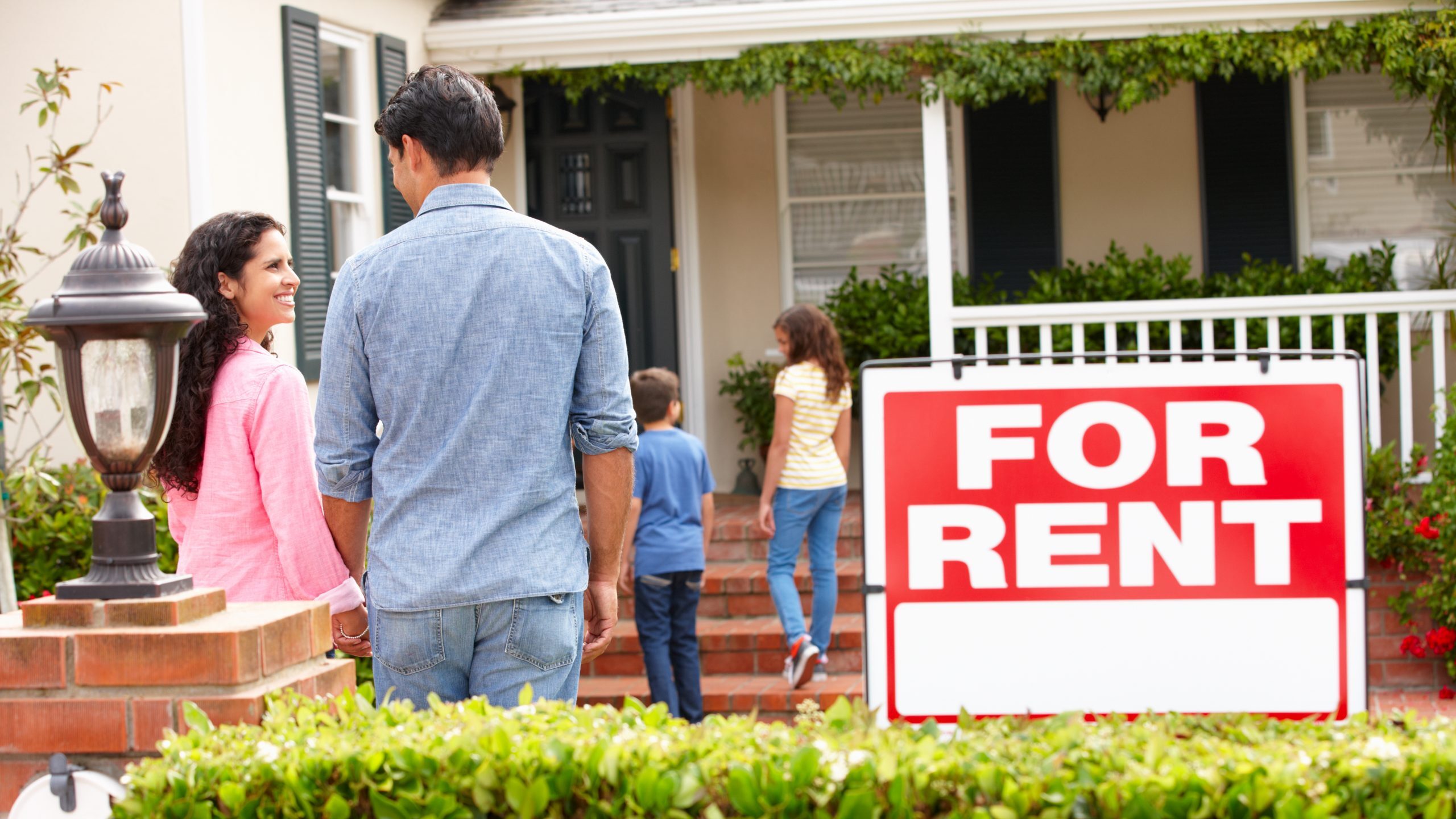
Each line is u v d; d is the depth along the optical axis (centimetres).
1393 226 840
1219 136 849
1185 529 236
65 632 239
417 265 255
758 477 895
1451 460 588
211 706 234
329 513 273
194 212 572
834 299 859
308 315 632
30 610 241
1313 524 234
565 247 263
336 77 675
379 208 694
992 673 236
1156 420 236
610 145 821
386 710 232
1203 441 236
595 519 274
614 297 270
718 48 688
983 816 196
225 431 288
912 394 239
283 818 214
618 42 697
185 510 298
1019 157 865
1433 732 219
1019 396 237
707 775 205
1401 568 598
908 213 884
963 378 238
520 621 252
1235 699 234
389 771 210
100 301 239
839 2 661
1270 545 235
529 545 252
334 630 295
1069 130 863
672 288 823
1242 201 849
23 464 571
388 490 255
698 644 593
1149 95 655
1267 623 234
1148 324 799
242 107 597
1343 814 200
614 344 267
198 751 216
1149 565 236
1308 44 638
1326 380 235
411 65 715
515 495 252
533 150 826
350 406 261
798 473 575
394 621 252
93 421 243
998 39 657
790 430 575
